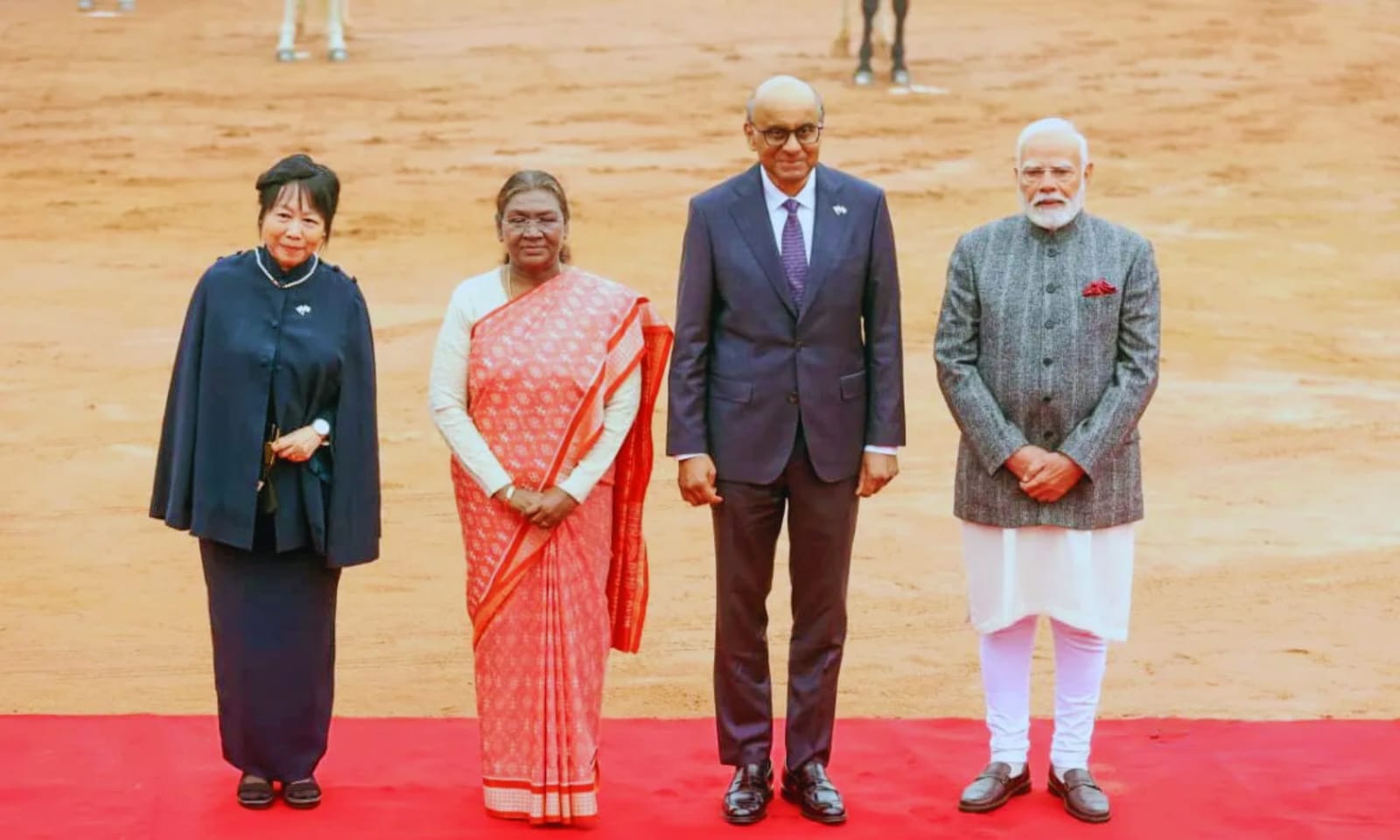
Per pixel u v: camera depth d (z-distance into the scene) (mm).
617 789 6227
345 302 5949
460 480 5941
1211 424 14023
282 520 5816
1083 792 5953
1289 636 9625
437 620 9688
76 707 8359
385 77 25750
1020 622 6117
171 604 9969
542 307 5887
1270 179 22078
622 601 6074
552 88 25359
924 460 12953
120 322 16250
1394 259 19266
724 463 5910
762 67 26734
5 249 18500
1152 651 9359
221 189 20781
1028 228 6023
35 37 27703
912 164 22047
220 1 31234
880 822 5902
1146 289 5926
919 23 30062
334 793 6105
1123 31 29266
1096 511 5918
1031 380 5930
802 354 5863
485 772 5895
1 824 5676
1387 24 29750
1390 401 14797
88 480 12250
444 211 20016
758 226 5875
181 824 5738
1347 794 6102
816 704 6012
